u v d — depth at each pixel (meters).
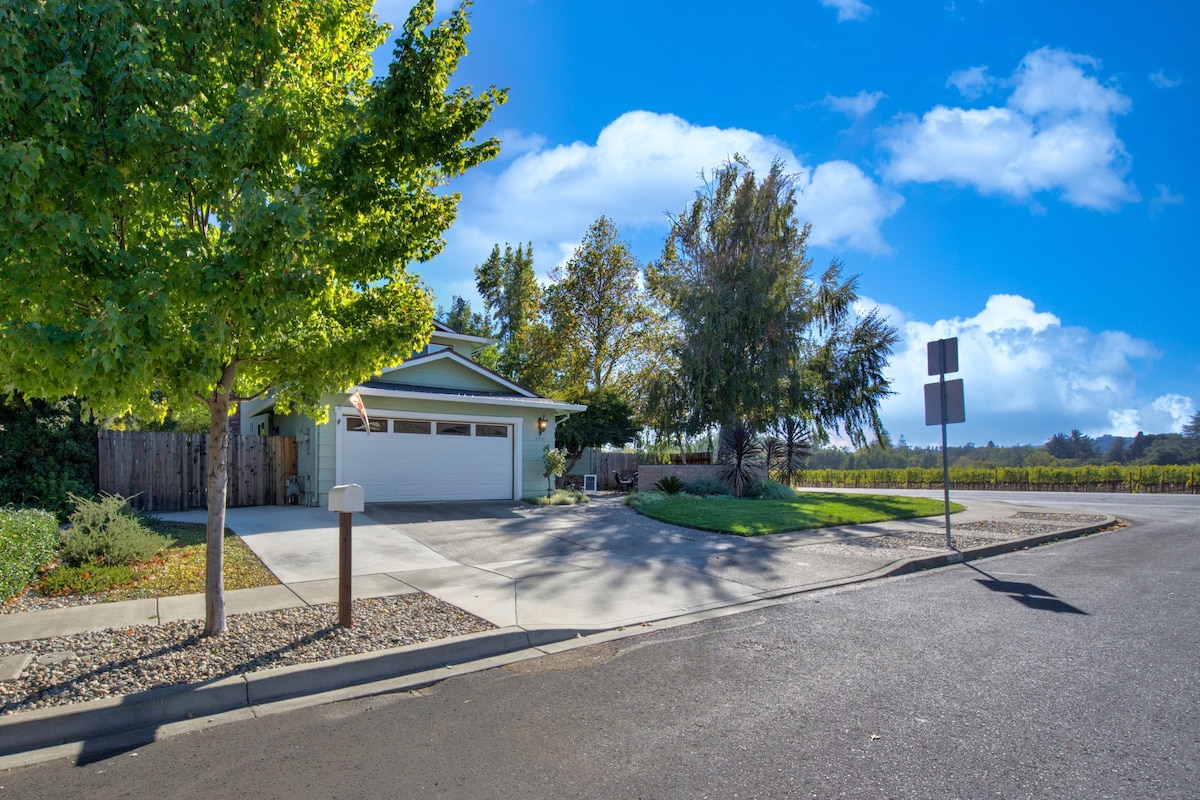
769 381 19.72
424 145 5.61
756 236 21.02
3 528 6.95
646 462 26.38
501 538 10.90
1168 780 3.33
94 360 3.81
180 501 14.01
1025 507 18.72
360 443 14.48
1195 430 58.09
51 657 4.94
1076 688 4.61
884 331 24.80
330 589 7.30
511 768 3.55
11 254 3.83
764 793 3.25
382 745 3.86
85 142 4.22
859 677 4.89
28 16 3.98
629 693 4.65
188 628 5.69
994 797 3.19
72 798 3.28
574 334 34.12
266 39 5.06
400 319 6.04
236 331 4.93
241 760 3.68
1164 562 9.55
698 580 8.20
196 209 5.26
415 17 5.45
